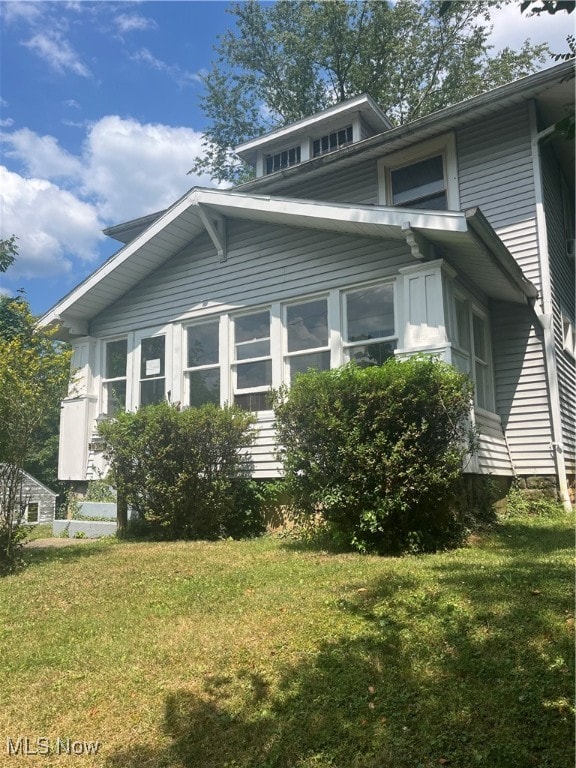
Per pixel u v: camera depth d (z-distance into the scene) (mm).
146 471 8539
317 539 7359
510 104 10602
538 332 10219
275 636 3908
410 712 2914
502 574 4918
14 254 15086
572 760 2432
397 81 25094
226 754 2721
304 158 15547
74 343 12156
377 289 8883
